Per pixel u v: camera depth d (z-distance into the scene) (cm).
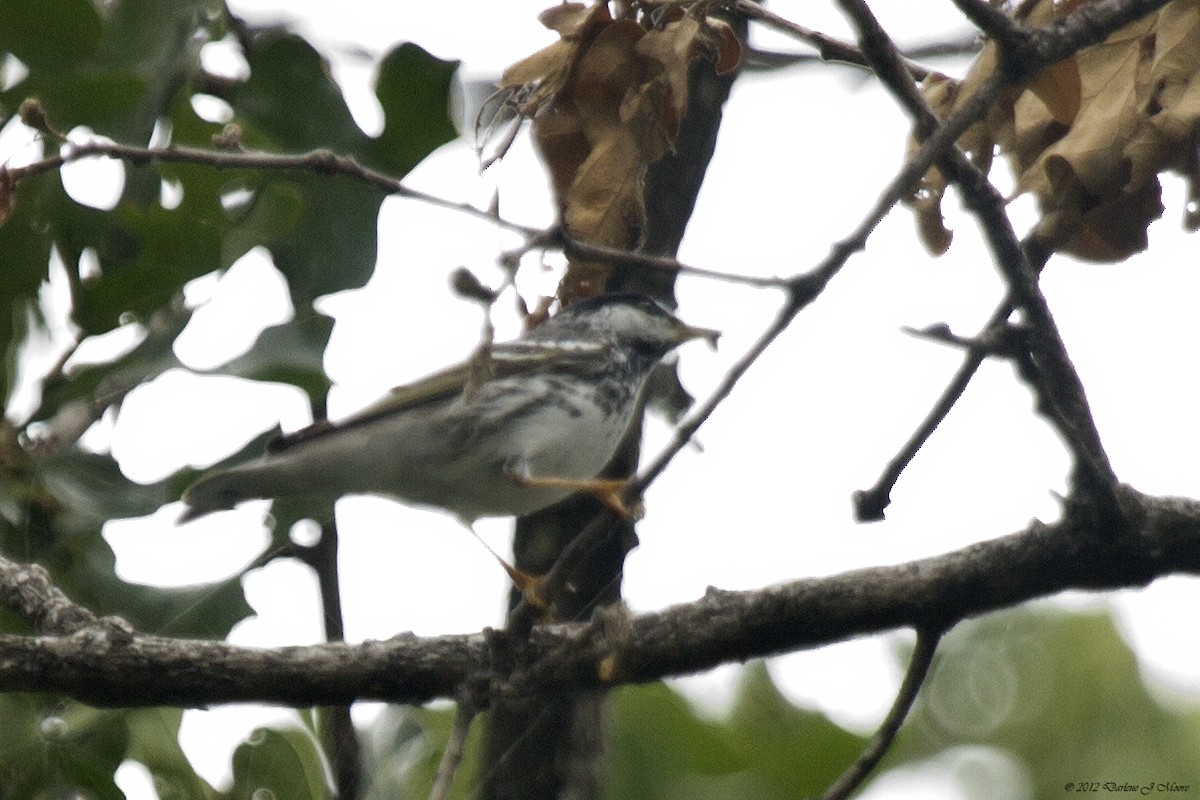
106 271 903
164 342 845
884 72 648
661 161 902
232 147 696
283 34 872
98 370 827
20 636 709
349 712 847
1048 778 1243
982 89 643
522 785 880
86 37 870
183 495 835
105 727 820
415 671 741
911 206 782
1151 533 788
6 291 880
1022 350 689
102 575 833
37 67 866
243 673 727
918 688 788
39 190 877
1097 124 745
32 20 863
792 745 1143
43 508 833
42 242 885
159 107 879
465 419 965
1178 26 754
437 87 876
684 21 738
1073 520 786
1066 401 729
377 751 864
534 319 773
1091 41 663
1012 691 1282
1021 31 648
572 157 754
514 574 930
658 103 736
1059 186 749
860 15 634
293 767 825
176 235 871
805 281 602
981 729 1266
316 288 875
